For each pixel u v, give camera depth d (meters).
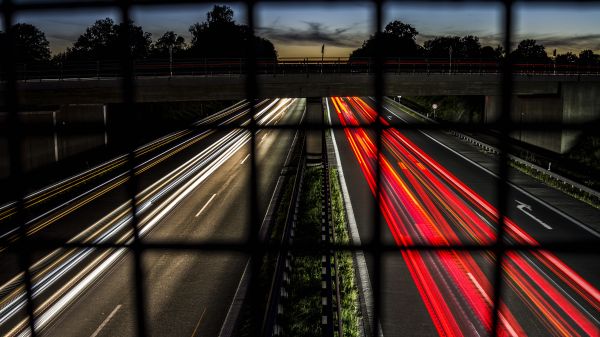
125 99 3.92
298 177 29.23
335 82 33.66
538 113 36.72
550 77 36.44
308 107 36.06
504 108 3.68
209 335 12.05
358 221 22.14
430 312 13.23
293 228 19.84
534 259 16.86
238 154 42.19
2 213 22.64
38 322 12.56
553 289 14.48
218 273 15.99
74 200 25.86
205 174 34.03
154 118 58.19
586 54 39.62
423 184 29.77
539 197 26.34
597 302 13.66
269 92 34.00
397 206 24.78
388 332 12.28
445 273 15.77
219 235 20.19
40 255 17.44
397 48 81.75
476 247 4.01
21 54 68.12
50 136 30.75
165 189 29.23
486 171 33.47
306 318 12.93
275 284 13.41
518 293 14.22
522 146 36.59
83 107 32.88
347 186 29.50
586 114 36.75
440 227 21.05
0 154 23.64
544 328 12.27
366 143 46.25
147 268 16.47
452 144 45.16
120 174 31.30
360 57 33.78
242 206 25.22
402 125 4.95
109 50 77.00
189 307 13.59
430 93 36.25
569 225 21.44
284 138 50.75
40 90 31.58
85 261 16.83
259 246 4.34
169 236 20.08
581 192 26.94
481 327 12.41
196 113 70.75
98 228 21.03
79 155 32.97
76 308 13.36
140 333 4.14
